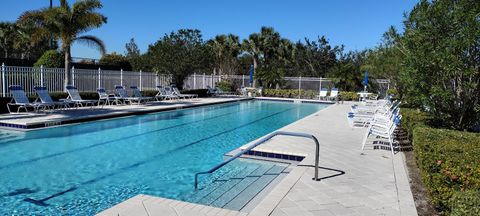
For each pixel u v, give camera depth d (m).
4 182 6.07
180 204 4.31
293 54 41.31
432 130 6.45
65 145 9.00
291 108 21.36
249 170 7.04
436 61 6.77
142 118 14.34
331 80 28.14
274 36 38.12
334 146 8.27
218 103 21.56
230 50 38.75
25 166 7.06
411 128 8.17
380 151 7.78
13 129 10.50
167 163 7.65
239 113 18.16
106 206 5.14
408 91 8.21
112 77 19.30
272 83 29.73
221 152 8.85
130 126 12.38
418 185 5.36
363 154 7.45
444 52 6.61
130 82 20.61
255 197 5.44
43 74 15.61
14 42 35.31
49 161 7.48
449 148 4.85
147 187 6.04
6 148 8.46
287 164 7.49
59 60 19.06
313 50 45.47
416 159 6.06
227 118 15.98
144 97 18.78
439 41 6.95
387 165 6.53
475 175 3.82
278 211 4.19
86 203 5.24
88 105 16.89
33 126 10.54
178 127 12.73
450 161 4.19
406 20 8.38
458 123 7.86
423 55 6.89
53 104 13.59
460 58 6.76
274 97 27.80
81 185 6.05
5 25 35.88
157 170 7.09
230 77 31.80
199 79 28.17
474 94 7.41
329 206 4.39
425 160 4.52
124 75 20.14
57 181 6.21
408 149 7.99
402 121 10.00
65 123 11.55
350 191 4.98
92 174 6.70
